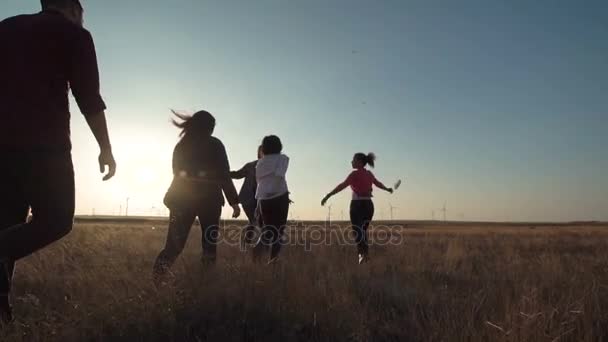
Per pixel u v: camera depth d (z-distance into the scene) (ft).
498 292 14.80
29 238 9.49
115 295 12.86
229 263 17.46
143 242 32.83
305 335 11.28
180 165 17.75
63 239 29.50
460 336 10.51
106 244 30.68
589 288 14.37
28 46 9.87
